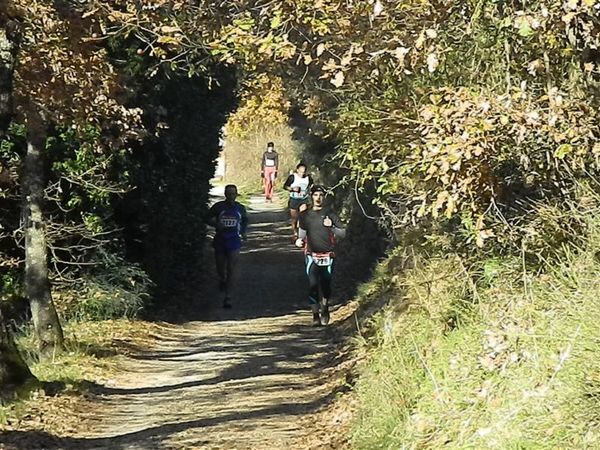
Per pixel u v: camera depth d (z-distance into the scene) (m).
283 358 21.14
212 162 36.97
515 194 11.53
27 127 18.52
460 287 13.37
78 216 24.52
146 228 27.34
